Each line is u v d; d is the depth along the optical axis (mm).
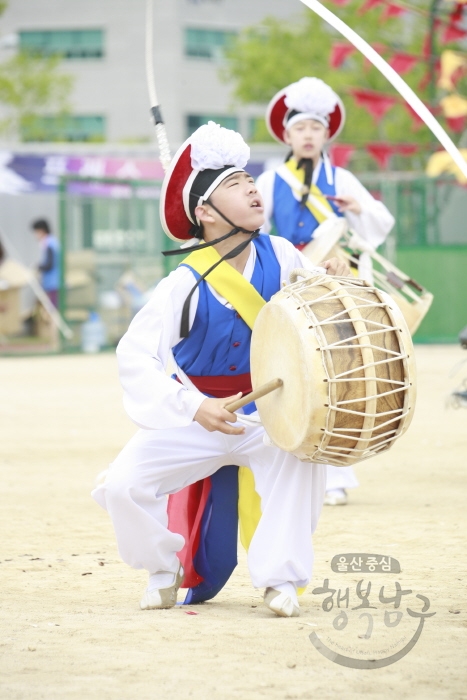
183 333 11164
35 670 9008
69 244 57156
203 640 9969
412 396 10219
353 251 18344
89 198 56906
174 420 10562
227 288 11133
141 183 57719
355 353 10008
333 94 19109
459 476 21016
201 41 116938
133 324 11055
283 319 10250
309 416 9914
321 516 16906
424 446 25391
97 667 9086
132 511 11039
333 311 10195
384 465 22656
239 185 11219
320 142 18969
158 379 10680
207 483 11656
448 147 11016
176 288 11109
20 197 65938
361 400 9969
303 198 18844
